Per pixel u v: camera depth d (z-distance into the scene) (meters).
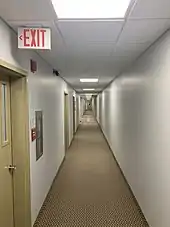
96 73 5.67
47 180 4.14
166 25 2.11
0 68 2.05
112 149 7.88
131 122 4.23
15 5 1.68
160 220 2.49
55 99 5.23
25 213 2.73
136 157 3.78
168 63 2.21
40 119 3.52
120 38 2.53
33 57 3.07
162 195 2.42
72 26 2.13
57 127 5.56
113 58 3.71
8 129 2.58
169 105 2.19
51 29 2.22
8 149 2.57
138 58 3.58
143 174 3.27
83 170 5.84
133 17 1.92
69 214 3.46
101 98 14.63
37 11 1.79
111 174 5.50
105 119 11.37
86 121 20.81
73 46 2.90
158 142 2.53
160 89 2.45
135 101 3.83
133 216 3.39
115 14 1.86
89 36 2.46
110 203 3.85
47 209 3.62
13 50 2.24
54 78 5.05
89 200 3.98
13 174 2.70
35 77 3.18
